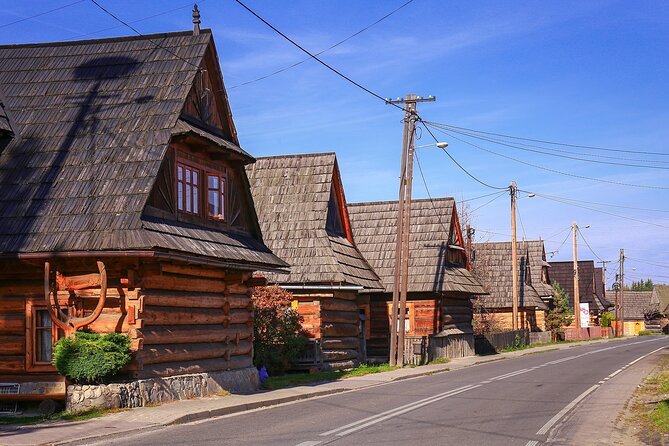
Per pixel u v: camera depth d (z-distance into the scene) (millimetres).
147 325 18234
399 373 31141
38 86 21281
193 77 20484
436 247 43656
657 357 43469
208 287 21344
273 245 32750
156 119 19531
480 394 22266
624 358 42781
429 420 16281
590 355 46656
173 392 18828
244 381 22812
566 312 79250
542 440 13914
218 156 22125
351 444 12930
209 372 21141
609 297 133125
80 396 17094
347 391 23797
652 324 124250
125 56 21625
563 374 30578
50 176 18766
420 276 42812
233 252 21047
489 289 65688
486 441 13555
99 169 18672
